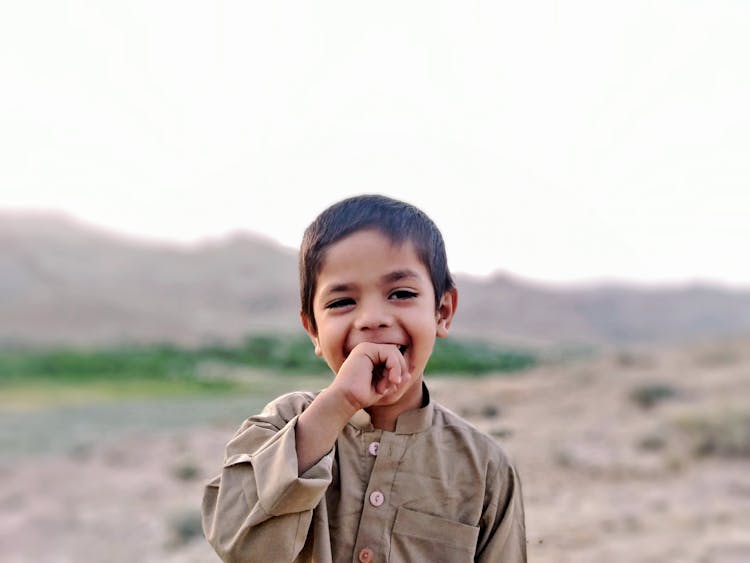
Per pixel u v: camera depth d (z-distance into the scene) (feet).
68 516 41.22
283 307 347.15
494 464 6.38
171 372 144.46
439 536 6.05
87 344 236.84
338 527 5.97
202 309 332.60
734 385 69.36
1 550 35.14
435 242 6.14
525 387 61.21
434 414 6.40
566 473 36.65
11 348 212.64
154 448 60.39
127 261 403.75
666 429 48.70
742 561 24.31
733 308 389.80
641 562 23.62
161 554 31.63
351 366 5.54
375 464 6.05
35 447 64.03
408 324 5.78
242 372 137.90
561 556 24.04
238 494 5.60
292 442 5.44
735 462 41.91
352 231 5.88
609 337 313.12
